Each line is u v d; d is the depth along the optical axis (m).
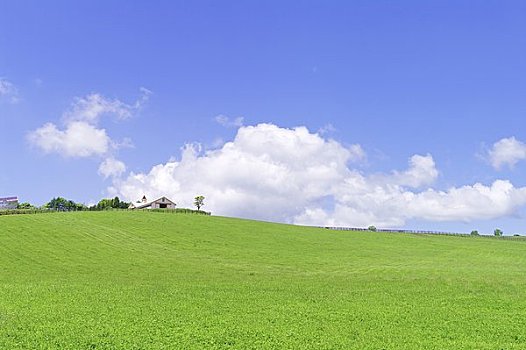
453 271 60.44
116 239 82.06
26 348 22.92
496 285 46.81
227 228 99.06
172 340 24.62
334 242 91.44
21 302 34.66
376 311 33.22
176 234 89.19
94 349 23.03
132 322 28.52
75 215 103.81
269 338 25.39
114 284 46.19
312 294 40.62
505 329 28.50
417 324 29.58
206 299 37.25
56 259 66.88
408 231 123.62
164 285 45.53
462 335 27.06
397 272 59.94
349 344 24.52
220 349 23.41
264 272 60.12
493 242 102.81
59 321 28.47
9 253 69.69
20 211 117.56
